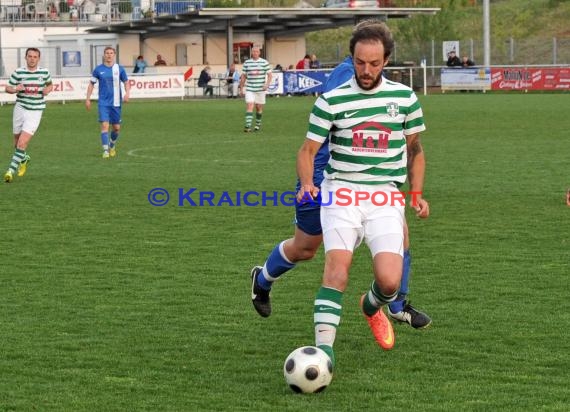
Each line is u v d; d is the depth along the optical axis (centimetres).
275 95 12788
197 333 1936
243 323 2009
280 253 1891
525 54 15625
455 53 13662
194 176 4531
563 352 1784
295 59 14838
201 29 13512
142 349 1827
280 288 2330
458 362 1736
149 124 8081
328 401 1536
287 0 17800
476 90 12925
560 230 3036
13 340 1888
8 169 4828
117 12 15812
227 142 6325
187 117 8931
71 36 14475
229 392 1581
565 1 17262
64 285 2366
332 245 1655
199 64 14400
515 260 2603
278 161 5138
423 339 1884
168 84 12431
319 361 1563
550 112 8556
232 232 3088
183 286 2347
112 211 3528
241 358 1770
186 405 1520
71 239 2981
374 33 1620
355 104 1656
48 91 4488
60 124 8200
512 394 1559
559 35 16325
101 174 4659
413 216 3341
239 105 10888
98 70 5450
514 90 12688
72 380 1647
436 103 10275
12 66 14975
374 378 1648
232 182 4291
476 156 5200
